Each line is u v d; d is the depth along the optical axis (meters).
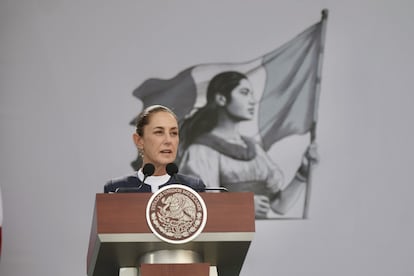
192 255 8.18
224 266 8.96
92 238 8.45
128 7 18.16
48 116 17.69
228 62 17.94
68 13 18.16
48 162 17.47
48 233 17.16
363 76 17.78
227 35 18.05
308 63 17.88
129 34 18.08
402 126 17.56
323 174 17.39
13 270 16.91
